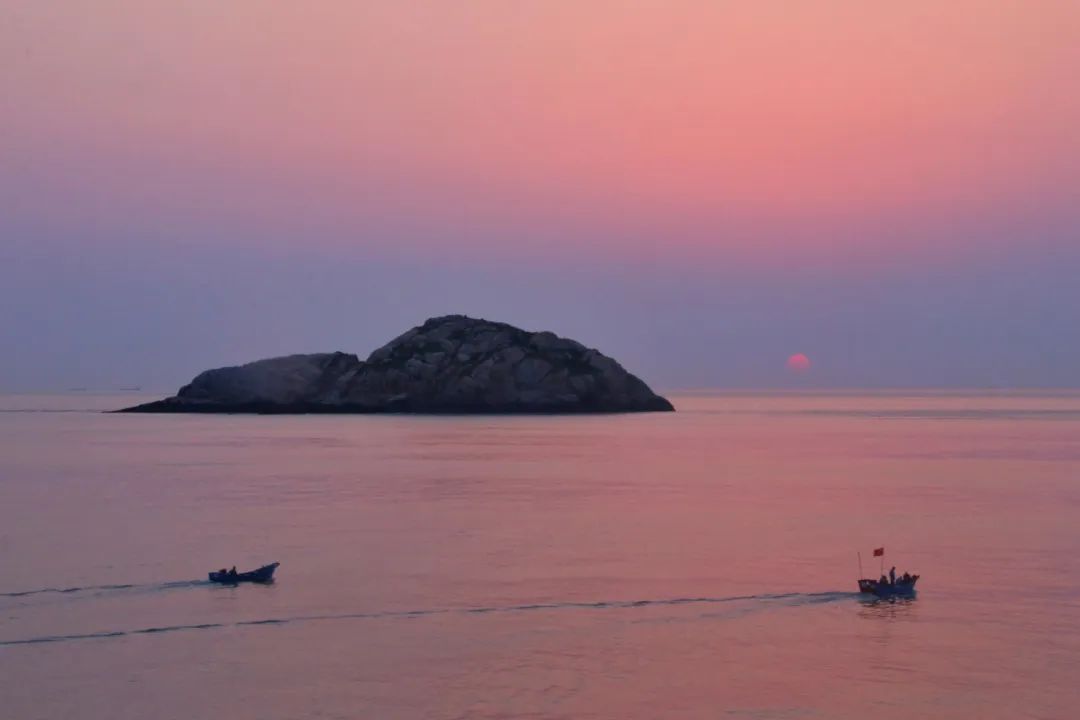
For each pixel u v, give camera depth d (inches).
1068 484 3380.9
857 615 1604.3
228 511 2669.8
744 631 1519.4
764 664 1375.5
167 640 1472.7
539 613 1609.3
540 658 1396.4
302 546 2143.2
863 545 2169.0
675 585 1784.0
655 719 1196.5
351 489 3181.6
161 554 2048.5
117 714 1210.0
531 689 1285.7
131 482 3393.2
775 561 1990.7
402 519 2524.6
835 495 3051.2
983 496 3038.9
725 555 2049.7
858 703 1242.6
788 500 2925.7
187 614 1601.9
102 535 2276.1
